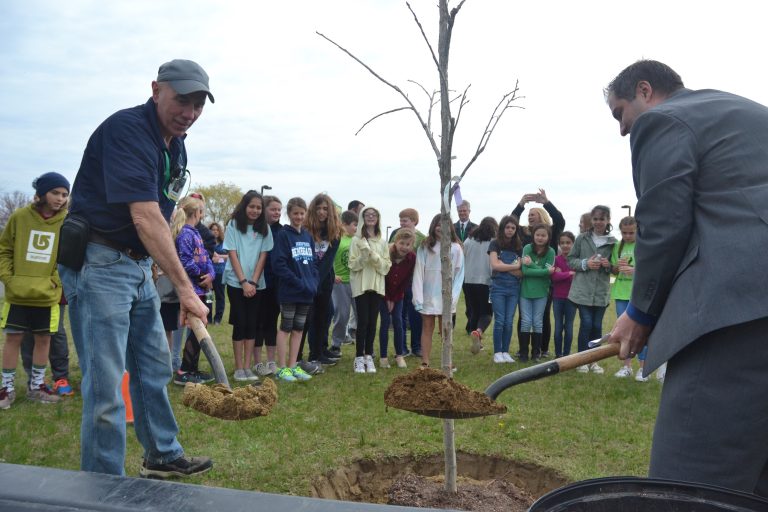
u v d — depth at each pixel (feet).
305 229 20.18
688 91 7.39
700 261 6.30
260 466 11.78
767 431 6.01
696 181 6.55
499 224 23.71
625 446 13.57
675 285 6.54
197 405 6.65
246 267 18.97
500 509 10.40
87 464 9.10
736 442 6.07
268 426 14.32
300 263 19.44
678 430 6.36
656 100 7.68
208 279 18.53
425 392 7.07
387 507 3.94
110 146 8.88
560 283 24.07
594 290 22.39
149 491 4.12
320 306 21.97
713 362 6.13
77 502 3.97
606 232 22.66
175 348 20.16
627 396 18.29
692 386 6.26
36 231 16.05
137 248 9.43
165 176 9.79
